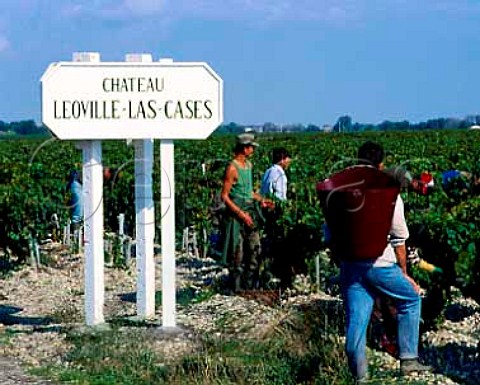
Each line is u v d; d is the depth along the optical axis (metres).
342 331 9.55
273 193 13.81
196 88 10.07
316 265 12.62
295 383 8.03
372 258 7.61
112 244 17.30
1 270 15.67
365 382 7.72
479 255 9.27
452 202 12.75
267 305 11.58
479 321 10.67
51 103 10.00
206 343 9.35
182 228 18.69
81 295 13.38
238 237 12.77
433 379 8.00
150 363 8.86
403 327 8.00
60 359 9.23
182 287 13.45
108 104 10.05
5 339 10.12
